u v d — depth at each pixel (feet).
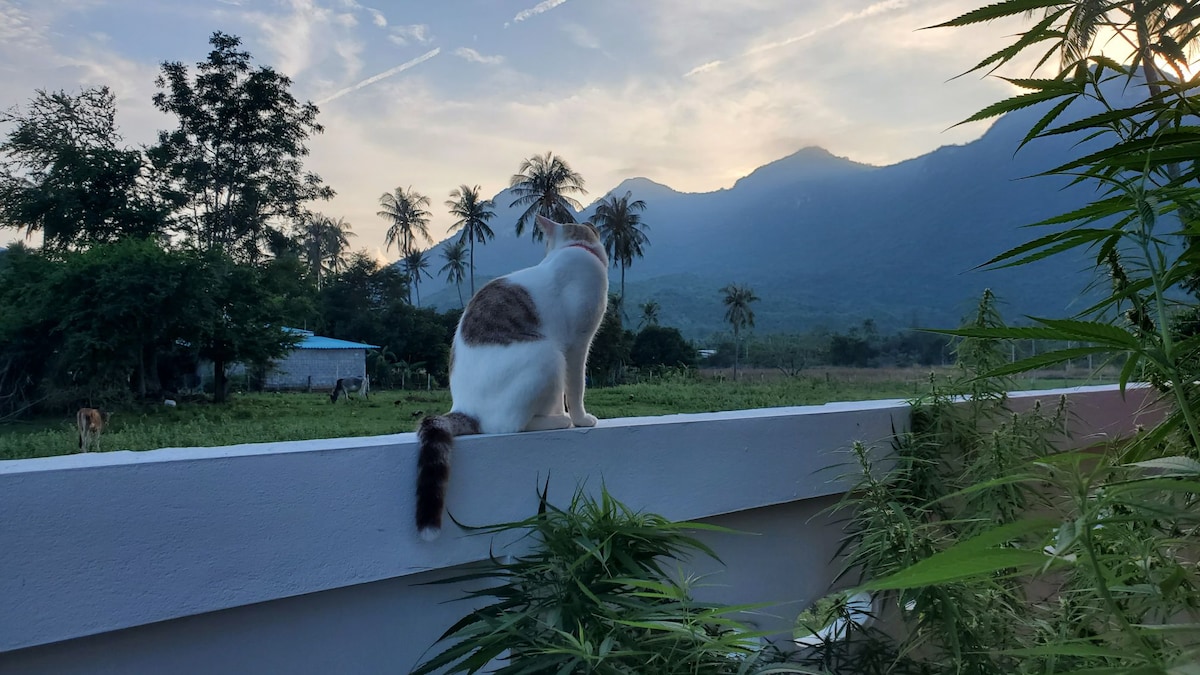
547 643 3.55
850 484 6.73
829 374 71.41
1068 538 1.65
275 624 4.31
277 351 75.92
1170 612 2.48
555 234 7.36
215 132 96.02
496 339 5.99
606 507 4.26
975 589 4.18
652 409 34.50
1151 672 1.49
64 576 3.47
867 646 5.42
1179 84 2.36
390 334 107.55
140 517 3.66
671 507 5.73
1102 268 3.78
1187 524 3.05
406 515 4.56
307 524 4.17
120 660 3.85
